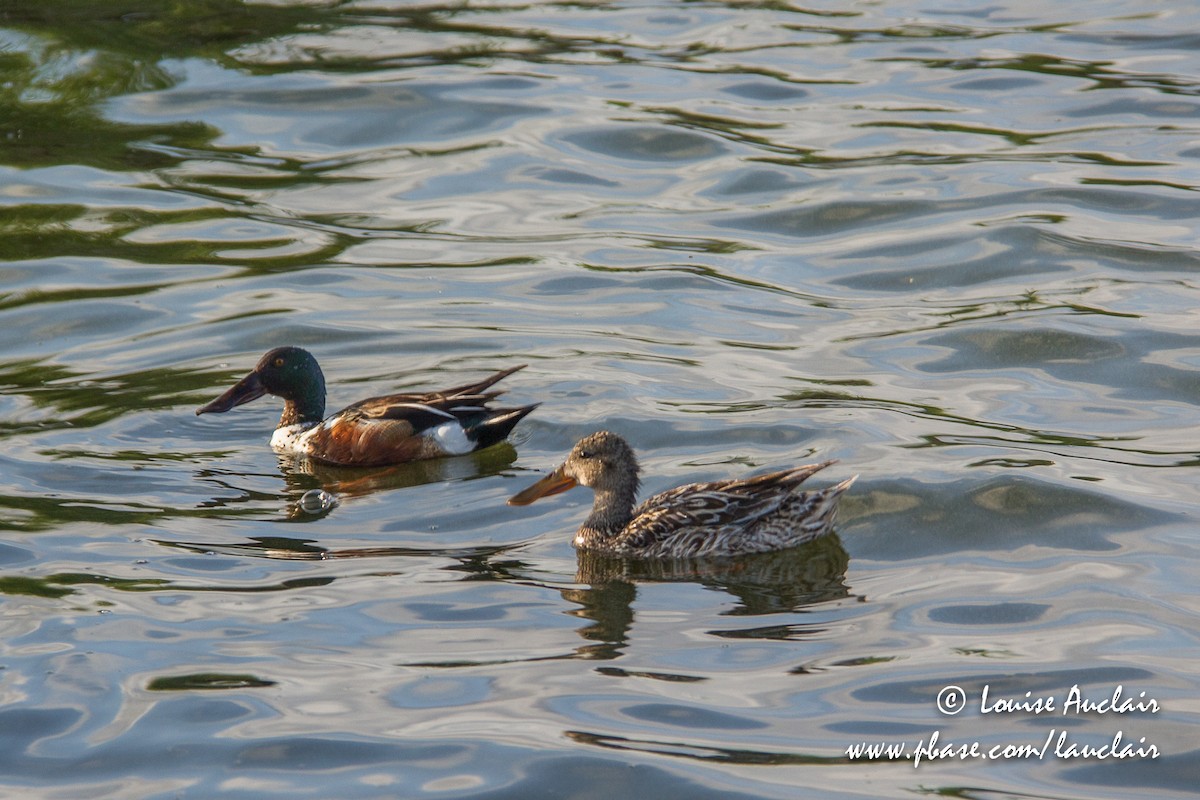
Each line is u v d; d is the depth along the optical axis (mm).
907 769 9820
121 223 22562
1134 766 9828
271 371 16453
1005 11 31672
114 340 18891
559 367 17609
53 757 10086
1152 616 11750
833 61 28938
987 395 16609
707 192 23703
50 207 23062
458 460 15695
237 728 10406
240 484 15055
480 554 13320
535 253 21547
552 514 14227
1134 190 22672
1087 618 11758
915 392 16688
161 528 13734
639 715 10500
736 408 16250
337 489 14953
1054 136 25047
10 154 24797
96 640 11586
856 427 15570
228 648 11477
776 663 11203
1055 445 15164
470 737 10242
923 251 21141
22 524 13695
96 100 26828
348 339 18766
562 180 24281
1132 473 14422
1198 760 9859
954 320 18875
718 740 10180
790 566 13000
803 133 25609
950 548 13133
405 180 24344
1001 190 22969
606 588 12586
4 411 16656
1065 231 21375
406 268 21062
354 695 10805
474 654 11391
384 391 17297
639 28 30953
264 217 22891
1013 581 12453
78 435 16031
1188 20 30312
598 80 28172
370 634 11711
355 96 27328
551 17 31531
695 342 18406
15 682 10977
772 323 19047
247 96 27266
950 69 28266
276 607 12156
